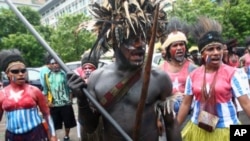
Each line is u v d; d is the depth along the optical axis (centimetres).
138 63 171
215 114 279
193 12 1727
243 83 275
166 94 184
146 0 175
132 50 169
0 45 2867
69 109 592
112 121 167
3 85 1123
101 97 176
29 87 356
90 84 182
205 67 290
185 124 321
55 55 182
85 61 475
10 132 349
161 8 181
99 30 179
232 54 479
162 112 187
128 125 173
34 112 353
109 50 184
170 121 187
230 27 1778
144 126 175
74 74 174
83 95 173
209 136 284
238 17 1814
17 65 346
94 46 182
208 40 281
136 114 165
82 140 190
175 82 335
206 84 283
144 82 159
